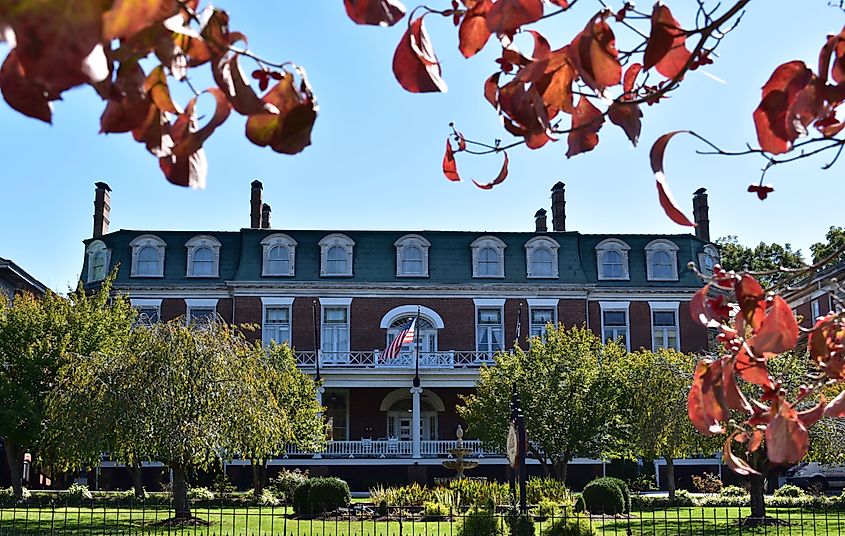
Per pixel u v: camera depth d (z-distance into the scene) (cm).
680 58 227
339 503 2027
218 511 2116
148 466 3284
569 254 3791
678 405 2311
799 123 206
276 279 3641
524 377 2620
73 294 2725
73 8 103
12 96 126
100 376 1762
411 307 3647
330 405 3647
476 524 1351
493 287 3681
